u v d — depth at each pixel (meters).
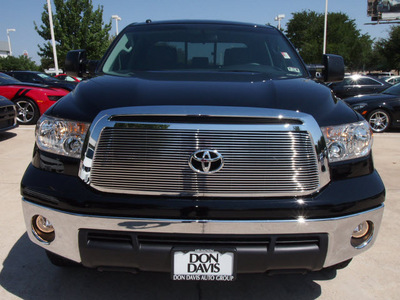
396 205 3.97
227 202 1.90
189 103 1.96
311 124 1.95
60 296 2.38
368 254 2.94
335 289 2.50
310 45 45.66
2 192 4.20
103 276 2.61
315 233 1.94
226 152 1.89
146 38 3.37
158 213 1.89
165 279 2.59
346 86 14.72
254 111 1.92
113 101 2.05
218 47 3.24
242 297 2.41
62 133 2.06
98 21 28.33
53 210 1.99
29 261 2.77
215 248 1.92
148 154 1.90
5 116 6.93
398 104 9.01
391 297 2.42
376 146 7.33
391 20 43.22
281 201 1.92
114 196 1.93
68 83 13.79
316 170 1.96
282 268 1.99
